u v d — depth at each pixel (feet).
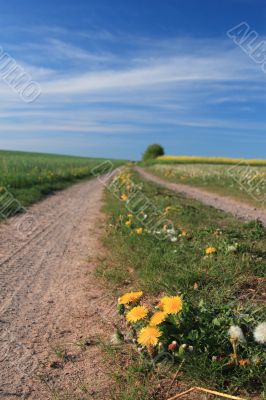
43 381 11.89
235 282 17.46
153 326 11.41
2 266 23.54
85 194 70.44
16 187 65.26
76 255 26.11
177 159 293.43
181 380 11.34
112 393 11.13
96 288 19.43
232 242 23.15
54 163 141.69
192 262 20.35
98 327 15.17
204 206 46.01
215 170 123.24
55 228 35.68
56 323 15.74
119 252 24.40
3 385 11.73
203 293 16.25
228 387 10.83
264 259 20.93
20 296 18.72
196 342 11.61
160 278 18.35
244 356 11.50
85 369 12.42
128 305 12.92
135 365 12.02
